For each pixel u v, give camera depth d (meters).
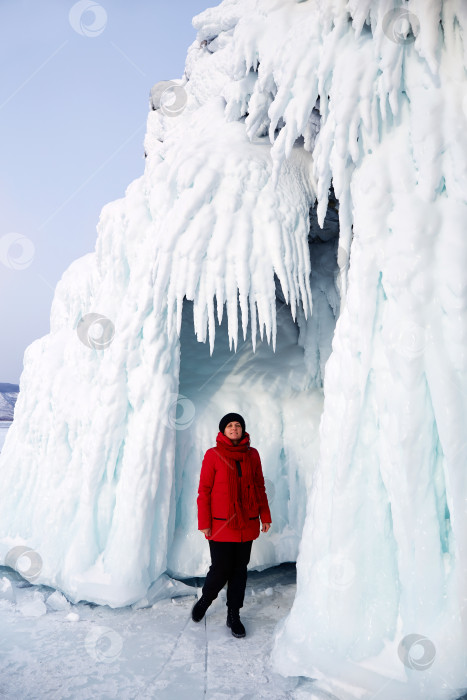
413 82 2.30
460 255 2.15
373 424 2.31
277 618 2.85
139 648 2.49
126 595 2.90
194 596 3.13
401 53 2.27
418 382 2.15
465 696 2.03
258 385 3.68
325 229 3.70
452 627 2.02
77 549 3.10
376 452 2.30
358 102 2.35
